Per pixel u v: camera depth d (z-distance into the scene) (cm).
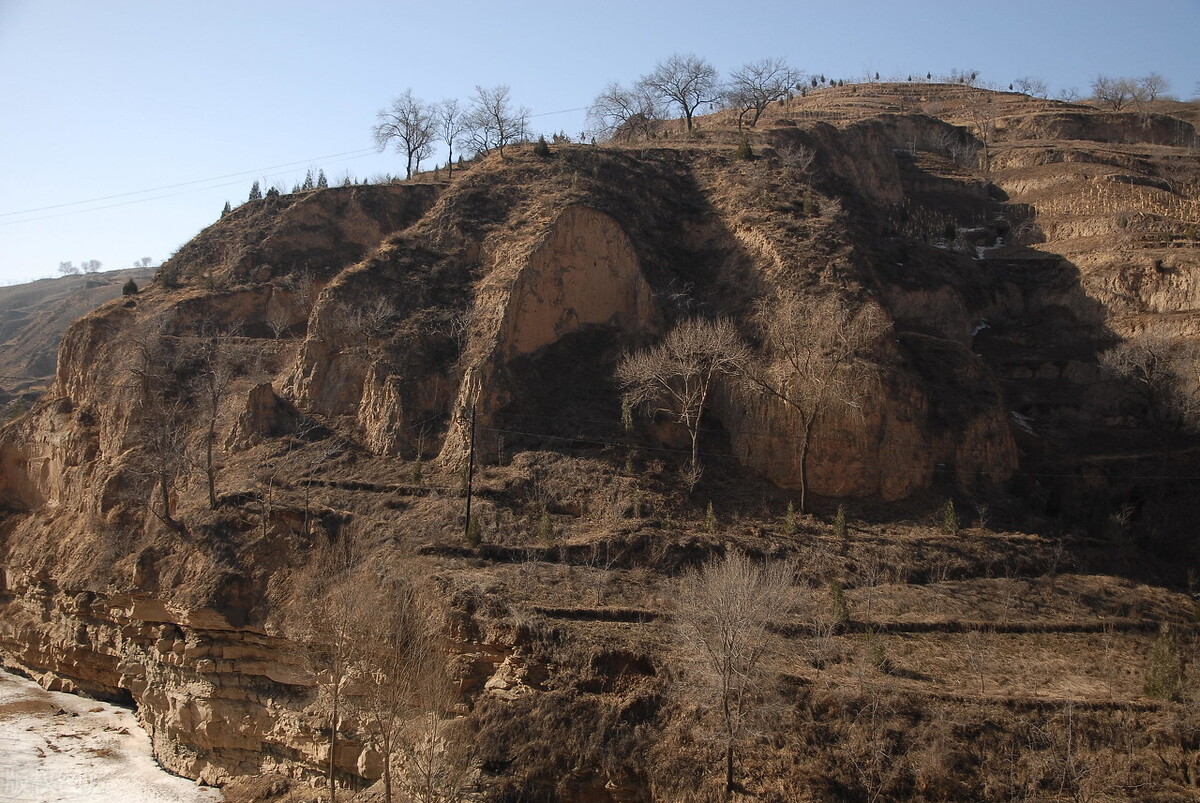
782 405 4584
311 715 3575
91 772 3800
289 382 5200
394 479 4494
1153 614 3853
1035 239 7288
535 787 3036
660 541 4038
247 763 3738
